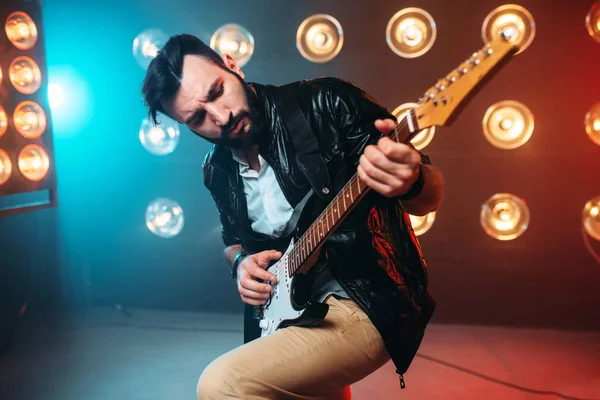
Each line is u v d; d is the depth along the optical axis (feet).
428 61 11.76
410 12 11.18
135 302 13.47
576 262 11.31
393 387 8.50
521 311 11.61
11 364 9.88
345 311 4.13
